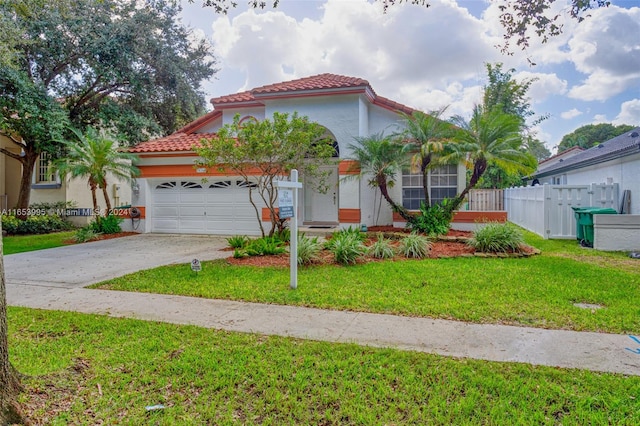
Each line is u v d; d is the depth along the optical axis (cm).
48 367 406
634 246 1062
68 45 1691
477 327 509
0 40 1272
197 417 320
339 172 1409
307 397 347
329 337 482
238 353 437
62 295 699
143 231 1593
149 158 1568
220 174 1480
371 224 1479
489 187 2477
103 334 500
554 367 393
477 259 954
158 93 1973
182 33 1962
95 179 1526
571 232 1304
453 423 306
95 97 1950
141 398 349
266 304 625
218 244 1303
